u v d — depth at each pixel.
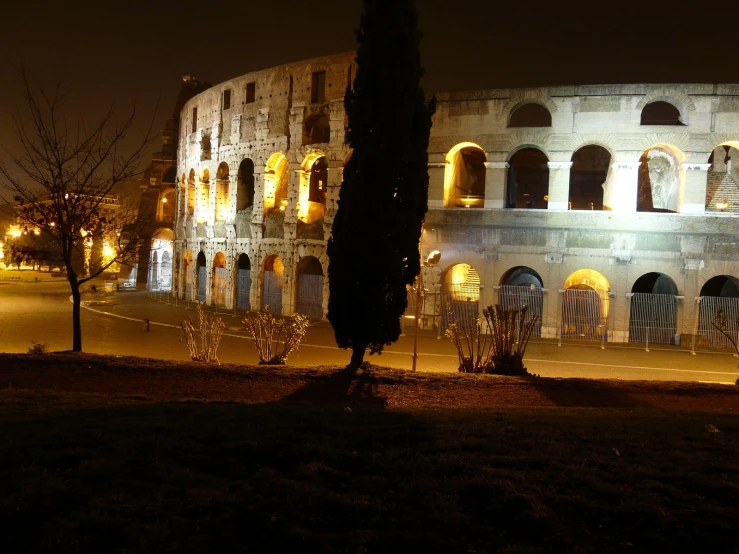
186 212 69.62
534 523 8.55
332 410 15.74
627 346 42.16
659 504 9.16
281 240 54.38
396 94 24.62
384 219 24.30
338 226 25.28
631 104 44.12
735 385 24.39
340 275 24.84
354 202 24.59
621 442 12.60
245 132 58.16
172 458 10.86
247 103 58.22
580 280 50.84
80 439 11.74
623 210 44.47
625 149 44.22
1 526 8.15
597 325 44.78
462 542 8.14
